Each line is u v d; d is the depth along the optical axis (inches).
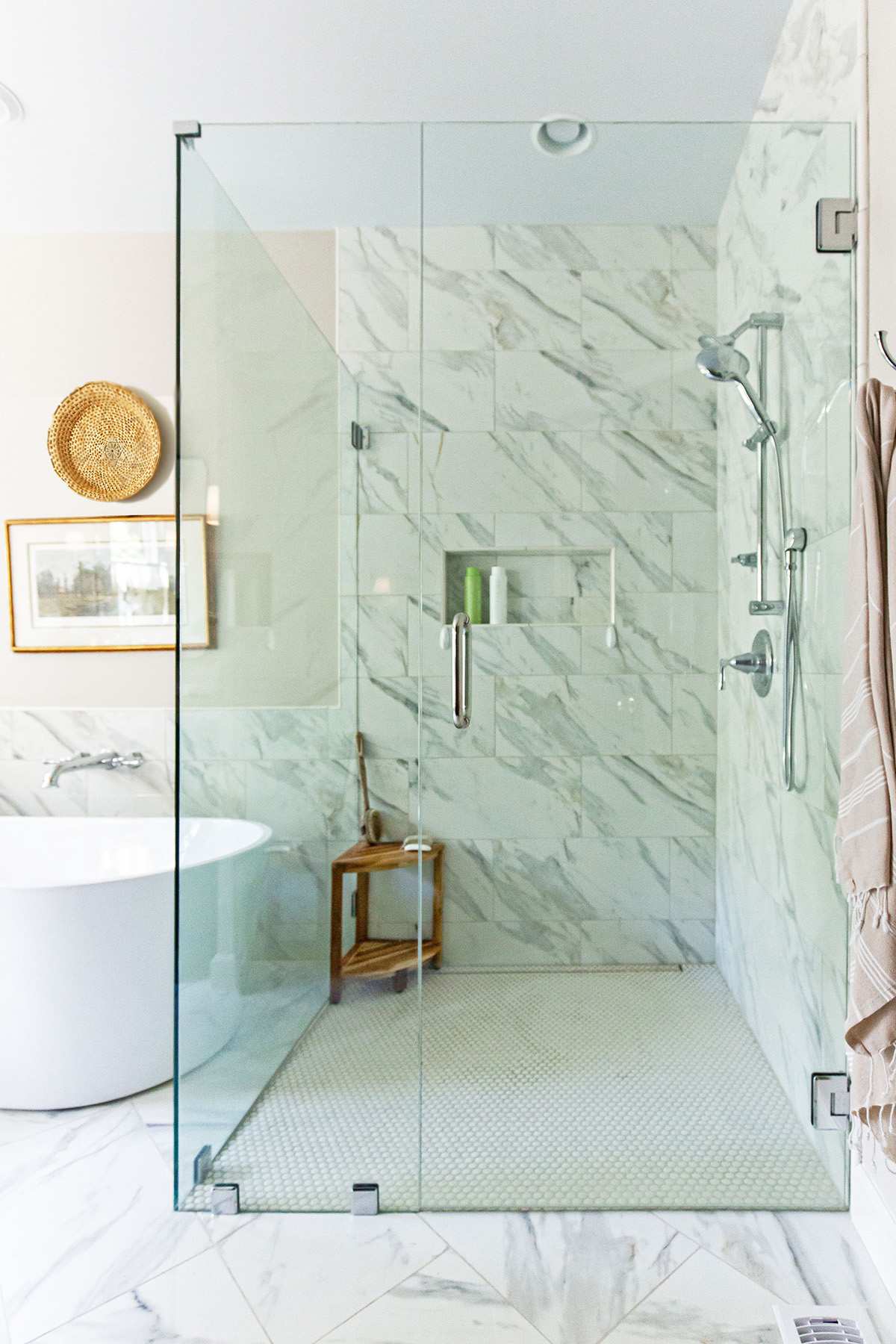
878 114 59.2
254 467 70.3
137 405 114.1
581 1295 54.1
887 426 51.4
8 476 116.5
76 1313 52.7
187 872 67.3
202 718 68.5
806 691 66.4
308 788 70.2
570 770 67.2
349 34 75.7
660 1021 66.6
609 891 67.2
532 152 65.7
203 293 67.7
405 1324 51.8
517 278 67.2
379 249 67.9
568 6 71.9
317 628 70.3
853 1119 55.8
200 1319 52.2
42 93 84.6
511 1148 65.2
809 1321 51.2
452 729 68.1
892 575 50.0
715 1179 64.3
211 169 66.8
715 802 66.9
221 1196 62.6
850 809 51.6
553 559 67.5
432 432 68.4
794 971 66.1
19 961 76.0
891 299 57.7
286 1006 68.3
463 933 67.9
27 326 115.3
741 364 65.6
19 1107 77.5
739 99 84.5
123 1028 79.5
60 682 116.7
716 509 66.3
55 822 109.3
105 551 116.0
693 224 65.7
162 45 77.5
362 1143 65.7
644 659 66.8
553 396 67.2
